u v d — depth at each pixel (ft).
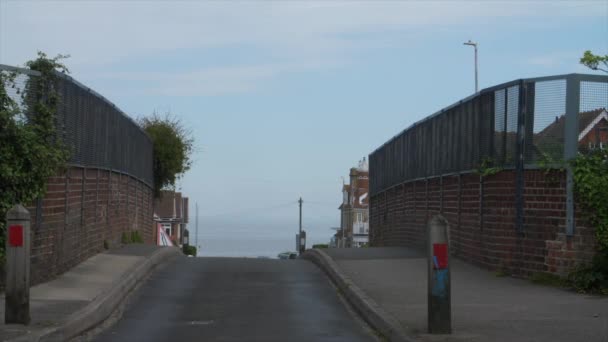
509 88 50.88
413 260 64.13
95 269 53.93
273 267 66.74
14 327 32.09
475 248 57.06
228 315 41.63
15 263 32.78
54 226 48.96
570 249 45.34
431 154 72.38
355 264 61.00
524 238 49.03
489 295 43.01
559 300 41.01
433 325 31.81
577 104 45.68
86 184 58.75
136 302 45.96
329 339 34.78
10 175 41.52
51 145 46.52
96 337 35.06
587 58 66.33
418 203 77.97
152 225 108.78
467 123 59.62
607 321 34.45
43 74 45.83
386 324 34.65
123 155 77.77
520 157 48.96
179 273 60.64
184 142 122.31
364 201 265.54
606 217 43.75
